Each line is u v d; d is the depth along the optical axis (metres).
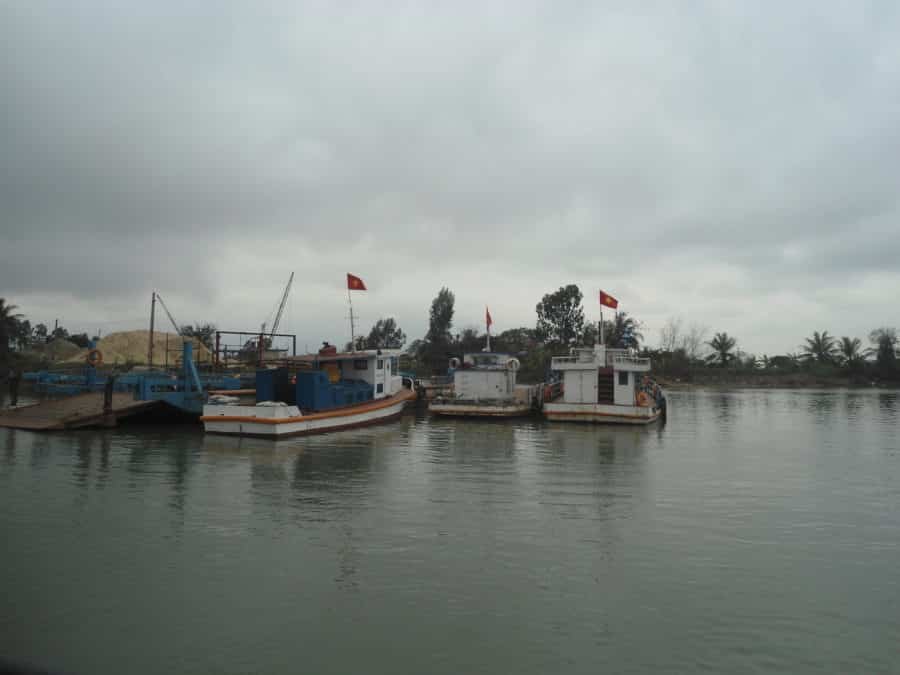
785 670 7.32
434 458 20.59
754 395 62.12
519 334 92.00
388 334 101.81
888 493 16.12
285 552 11.10
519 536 12.12
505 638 8.03
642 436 26.81
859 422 34.47
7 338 60.06
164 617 8.55
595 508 14.31
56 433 25.45
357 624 8.38
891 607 9.08
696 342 89.06
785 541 12.04
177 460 19.73
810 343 87.12
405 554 11.04
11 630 8.16
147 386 29.11
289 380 27.94
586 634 8.16
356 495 15.30
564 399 32.19
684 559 10.96
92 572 10.13
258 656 7.55
